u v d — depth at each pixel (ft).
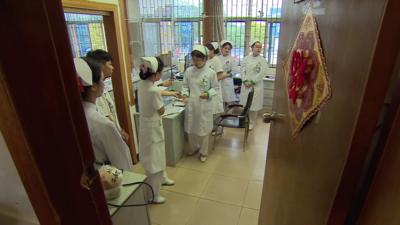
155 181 7.30
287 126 3.52
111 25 8.00
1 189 2.11
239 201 7.60
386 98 1.62
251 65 12.56
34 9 1.32
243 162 9.76
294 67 3.14
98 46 14.08
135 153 9.62
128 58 8.89
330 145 2.07
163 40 14.79
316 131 2.39
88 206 1.91
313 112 2.46
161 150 7.23
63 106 1.57
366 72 1.57
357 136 1.67
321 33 2.39
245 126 10.48
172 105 10.09
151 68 6.56
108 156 4.85
